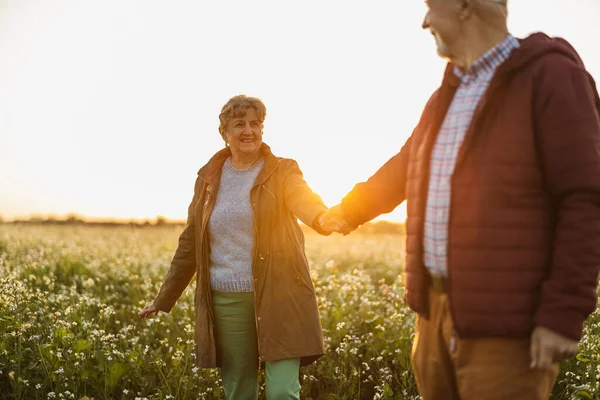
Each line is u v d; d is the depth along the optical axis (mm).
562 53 2182
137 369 4672
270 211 3637
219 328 3809
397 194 2848
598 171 2029
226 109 3703
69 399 4191
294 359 3646
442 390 2443
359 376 4598
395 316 5570
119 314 6828
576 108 2064
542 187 2146
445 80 2402
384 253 13312
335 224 3141
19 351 4637
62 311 5805
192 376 4633
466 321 2186
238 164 3805
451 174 2248
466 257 2180
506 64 2189
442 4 2291
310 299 3684
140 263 10336
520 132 2133
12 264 9250
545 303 2062
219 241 3746
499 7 2260
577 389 3725
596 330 4789
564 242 2053
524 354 2174
